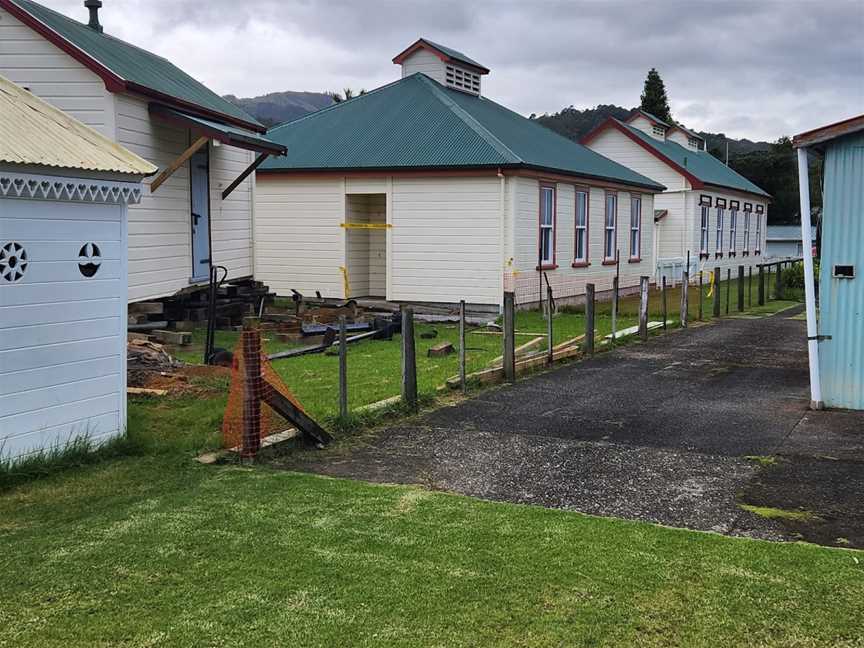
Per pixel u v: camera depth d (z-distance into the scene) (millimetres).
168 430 7750
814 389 9008
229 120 15852
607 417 8648
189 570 4641
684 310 16875
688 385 10484
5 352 6105
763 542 5047
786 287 26859
